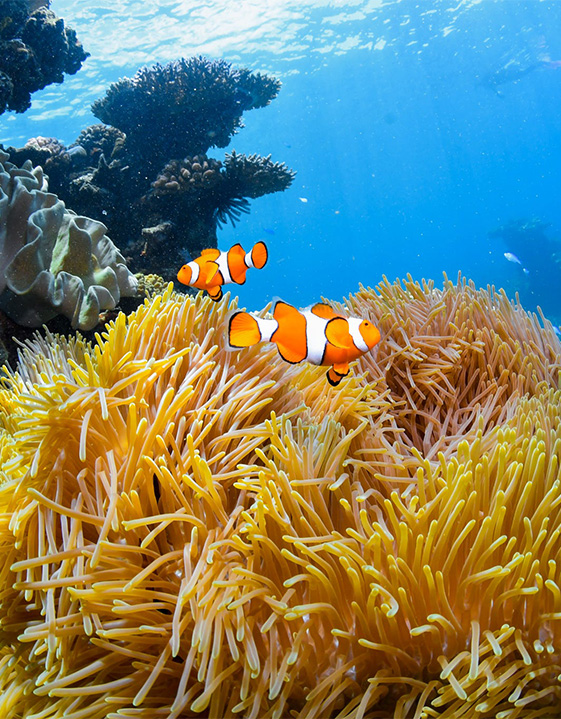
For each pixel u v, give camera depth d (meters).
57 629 0.29
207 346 0.42
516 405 0.47
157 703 0.30
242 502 0.34
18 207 0.74
